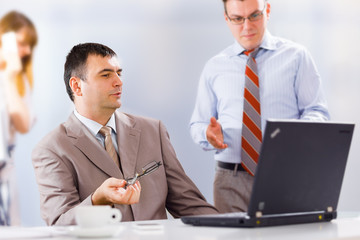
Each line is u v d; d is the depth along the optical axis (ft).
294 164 5.35
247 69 10.15
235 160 10.01
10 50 13.74
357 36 14.73
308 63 10.19
